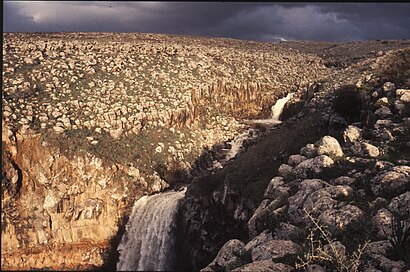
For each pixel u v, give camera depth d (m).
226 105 40.06
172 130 33.75
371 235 10.76
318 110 27.64
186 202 24.27
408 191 11.91
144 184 28.88
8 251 25.94
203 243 21.52
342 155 15.91
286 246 10.84
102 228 27.59
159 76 39.00
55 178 27.56
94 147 29.09
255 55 51.22
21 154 27.56
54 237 26.84
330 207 12.12
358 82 24.55
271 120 39.69
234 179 21.23
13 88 32.25
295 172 15.95
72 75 36.22
